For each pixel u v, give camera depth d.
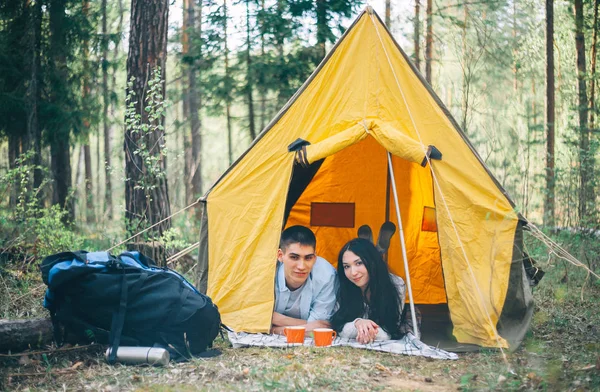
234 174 6.14
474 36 15.96
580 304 7.14
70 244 8.66
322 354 5.09
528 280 5.88
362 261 5.67
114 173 9.34
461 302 5.61
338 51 6.08
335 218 7.65
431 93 5.94
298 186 6.97
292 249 5.82
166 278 5.10
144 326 4.94
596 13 15.54
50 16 14.11
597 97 15.48
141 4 9.26
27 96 13.41
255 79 14.51
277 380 4.29
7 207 9.89
